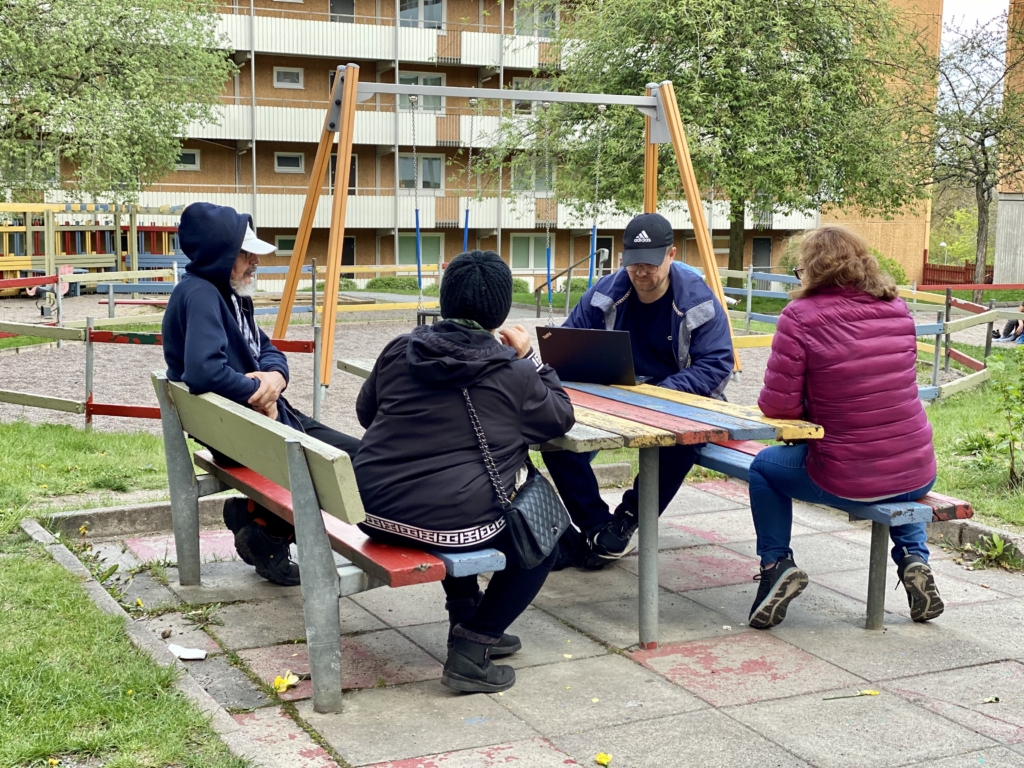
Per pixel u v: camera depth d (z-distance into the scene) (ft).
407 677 11.93
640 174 83.61
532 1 99.66
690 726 10.57
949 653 12.72
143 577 15.34
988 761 9.80
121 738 9.15
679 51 81.66
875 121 85.20
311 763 9.64
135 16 89.81
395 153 127.65
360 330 62.18
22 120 88.58
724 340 15.94
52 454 21.89
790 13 82.17
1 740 8.98
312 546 10.64
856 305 12.53
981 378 33.96
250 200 126.52
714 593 15.17
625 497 16.51
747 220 134.72
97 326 52.60
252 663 12.16
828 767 9.68
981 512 18.54
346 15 131.23
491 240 139.54
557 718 10.77
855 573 16.21
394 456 10.99
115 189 89.97
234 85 126.31
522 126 94.17
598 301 16.56
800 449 13.23
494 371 10.93
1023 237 117.91
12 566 13.96
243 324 14.16
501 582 11.35
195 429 14.01
